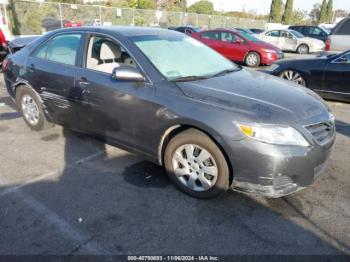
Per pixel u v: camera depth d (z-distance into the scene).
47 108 4.39
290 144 2.66
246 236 2.62
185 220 2.81
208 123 2.79
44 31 18.02
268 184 2.73
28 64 4.47
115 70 3.25
